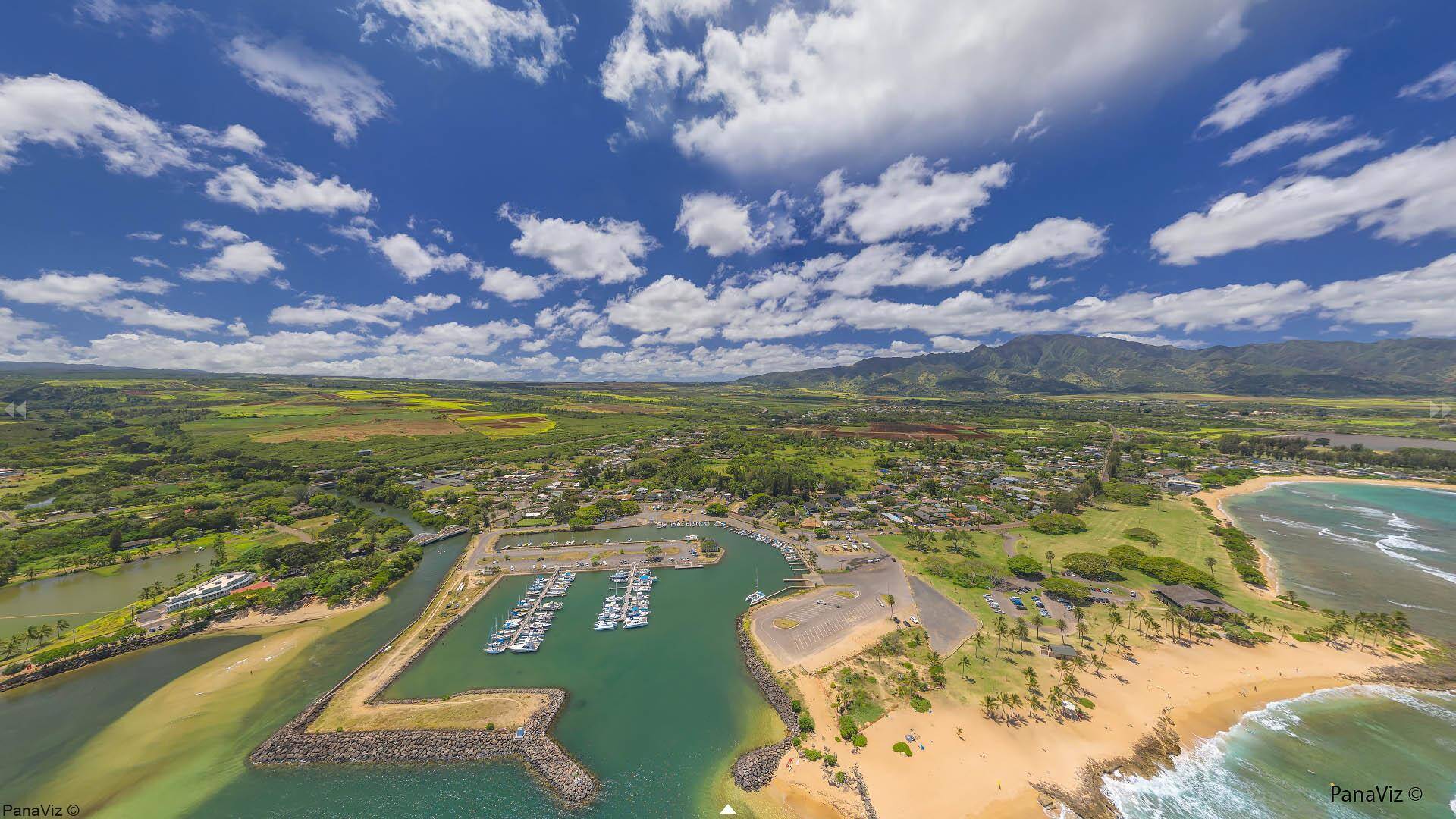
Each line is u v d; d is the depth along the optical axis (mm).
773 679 92312
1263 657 95625
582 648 104250
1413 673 90438
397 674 94312
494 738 78188
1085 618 110688
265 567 136000
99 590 130000
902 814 65000
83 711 84188
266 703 86375
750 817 65500
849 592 127438
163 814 66062
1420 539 164125
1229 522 183625
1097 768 71062
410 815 66062
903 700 84625
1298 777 69750
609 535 179875
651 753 76000
